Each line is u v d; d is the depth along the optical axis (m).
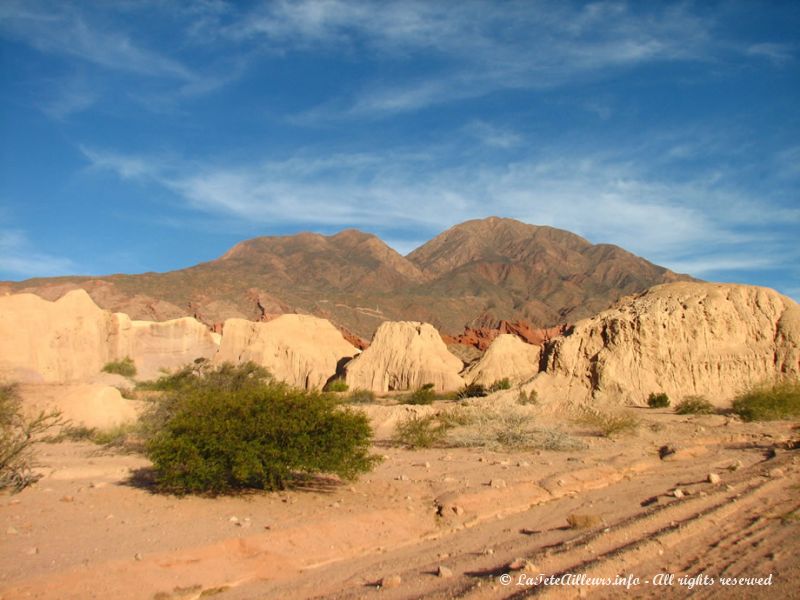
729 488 15.12
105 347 62.03
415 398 47.44
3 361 47.47
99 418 24.81
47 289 145.25
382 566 9.98
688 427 28.39
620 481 17.12
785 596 8.60
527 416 25.39
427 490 14.51
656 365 38.91
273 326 71.38
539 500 14.55
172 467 13.09
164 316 141.50
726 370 39.62
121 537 9.97
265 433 13.21
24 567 8.48
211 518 11.36
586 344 40.84
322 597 8.58
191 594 8.52
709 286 44.34
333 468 13.52
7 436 14.39
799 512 12.87
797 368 40.22
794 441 22.22
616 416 28.38
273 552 10.05
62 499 12.16
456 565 9.91
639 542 10.78
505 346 65.19
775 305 43.09
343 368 67.50
